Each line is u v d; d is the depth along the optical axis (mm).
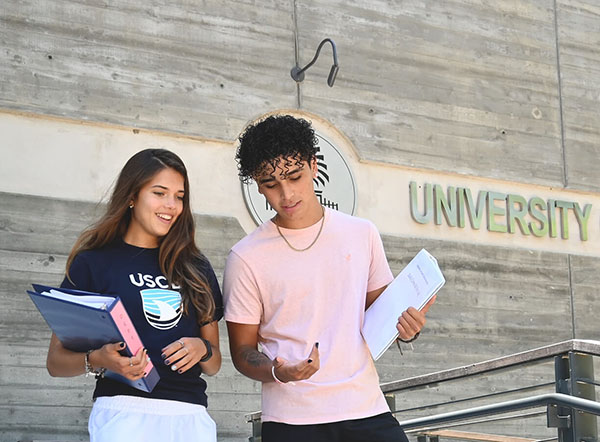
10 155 6141
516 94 8242
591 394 3818
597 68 8719
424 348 7352
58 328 2605
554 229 8195
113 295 2768
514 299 7840
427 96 7801
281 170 2873
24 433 5875
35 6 6363
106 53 6531
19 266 6027
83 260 2818
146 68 6652
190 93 6785
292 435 2873
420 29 7887
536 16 8492
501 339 7695
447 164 7766
